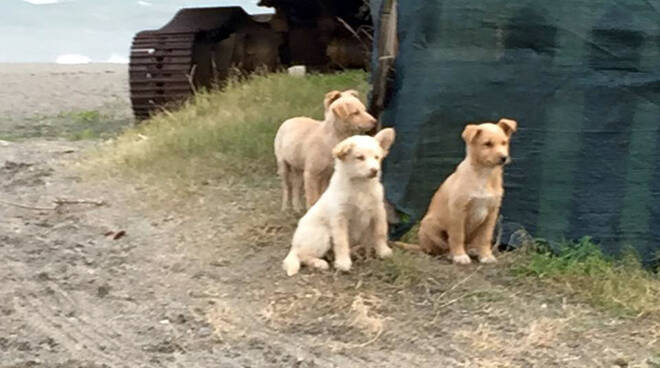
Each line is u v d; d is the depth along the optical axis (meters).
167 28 12.46
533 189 6.66
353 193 6.19
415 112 6.70
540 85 6.59
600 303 5.86
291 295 5.94
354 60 12.77
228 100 11.15
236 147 9.40
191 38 12.17
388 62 6.82
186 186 8.42
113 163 9.43
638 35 6.51
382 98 6.91
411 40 6.69
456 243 6.37
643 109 6.55
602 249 6.59
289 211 7.60
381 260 6.30
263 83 11.53
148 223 7.61
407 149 6.75
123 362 5.15
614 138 6.58
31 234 7.47
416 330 5.51
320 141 7.05
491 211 6.32
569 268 6.21
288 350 5.26
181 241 7.14
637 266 6.39
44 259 6.86
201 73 12.45
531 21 6.55
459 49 6.62
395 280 6.09
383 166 6.86
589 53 6.54
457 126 6.69
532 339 5.38
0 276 6.50
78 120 14.20
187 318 5.71
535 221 6.67
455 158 6.73
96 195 8.48
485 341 5.36
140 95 12.16
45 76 21.22
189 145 9.55
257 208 7.75
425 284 6.05
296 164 7.32
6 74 21.58
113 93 18.14
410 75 6.71
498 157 6.07
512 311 5.75
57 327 5.65
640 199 6.58
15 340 5.44
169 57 12.08
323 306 5.78
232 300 5.96
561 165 6.62
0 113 15.14
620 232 6.60
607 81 6.55
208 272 6.47
